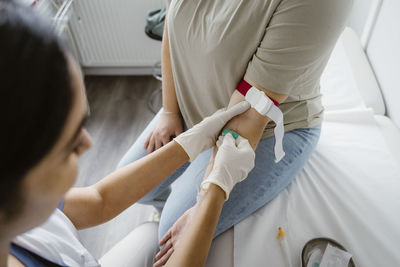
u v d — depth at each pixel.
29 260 0.43
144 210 1.54
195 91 0.98
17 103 0.21
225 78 0.86
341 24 0.71
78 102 0.26
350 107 1.25
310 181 0.98
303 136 0.97
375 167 1.01
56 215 0.54
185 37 0.86
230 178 0.69
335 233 0.84
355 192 0.94
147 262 0.88
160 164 0.73
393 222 0.86
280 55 0.72
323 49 0.72
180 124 1.12
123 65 2.41
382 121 1.20
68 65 0.25
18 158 0.22
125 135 1.98
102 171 1.74
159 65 2.39
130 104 2.23
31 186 0.26
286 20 0.69
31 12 0.24
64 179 0.29
